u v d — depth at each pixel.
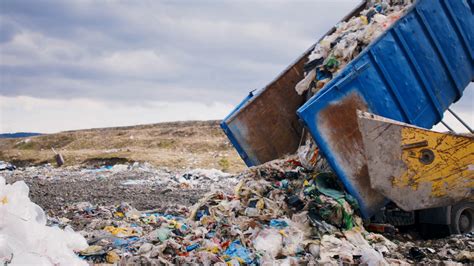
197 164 43.56
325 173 11.16
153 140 69.19
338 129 10.45
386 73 10.91
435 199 10.30
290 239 9.48
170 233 10.27
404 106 11.09
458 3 11.72
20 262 7.18
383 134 10.17
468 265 8.98
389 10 12.98
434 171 10.21
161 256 8.92
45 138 86.38
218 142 62.50
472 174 10.18
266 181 11.77
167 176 30.12
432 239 11.55
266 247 9.17
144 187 23.55
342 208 10.20
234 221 10.35
